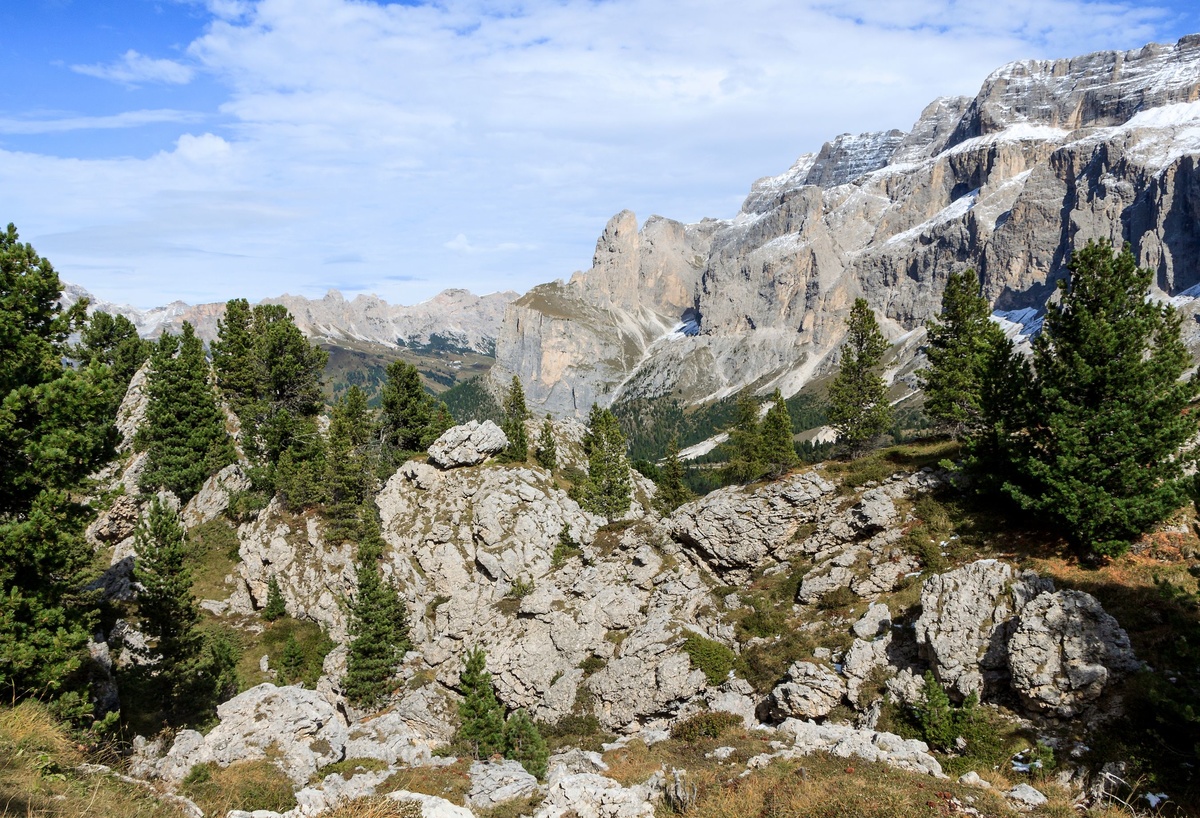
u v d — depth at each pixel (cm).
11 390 3094
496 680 5119
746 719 3994
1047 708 3072
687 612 5150
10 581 3091
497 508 7481
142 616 5512
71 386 3123
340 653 6300
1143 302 4059
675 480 9862
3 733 2372
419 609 6919
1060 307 4325
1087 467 3947
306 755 3588
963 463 5050
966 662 3409
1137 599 3491
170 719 5031
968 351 6338
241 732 3641
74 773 2344
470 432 8331
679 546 6016
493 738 4272
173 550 5341
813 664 3972
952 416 6225
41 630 3009
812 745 3275
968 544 4597
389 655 5941
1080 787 2733
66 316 3600
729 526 5728
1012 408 4638
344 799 2831
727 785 2903
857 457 6806
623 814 2816
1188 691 2747
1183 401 3809
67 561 3247
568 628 5166
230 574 7975
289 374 10125
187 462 8806
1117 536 3912
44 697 3078
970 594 3588
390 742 4006
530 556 7175
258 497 8725
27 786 2053
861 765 2895
